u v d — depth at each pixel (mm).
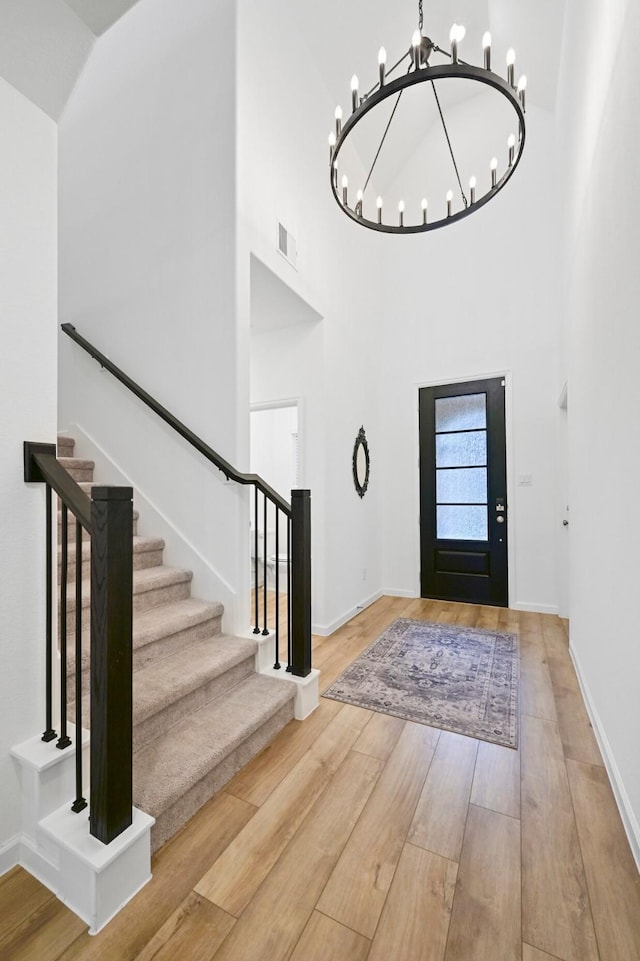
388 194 4781
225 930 1107
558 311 3689
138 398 2781
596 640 2045
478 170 4359
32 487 1376
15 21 1268
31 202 1377
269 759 1817
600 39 1910
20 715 1332
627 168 1481
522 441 4062
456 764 1792
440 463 4469
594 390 2070
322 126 3432
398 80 1659
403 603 4324
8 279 1318
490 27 3459
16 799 1299
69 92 1496
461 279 4395
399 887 1229
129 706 1197
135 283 2801
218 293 2469
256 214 2590
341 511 3734
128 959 1038
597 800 1584
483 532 4250
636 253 1388
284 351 3629
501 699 2334
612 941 1085
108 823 1140
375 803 1565
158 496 2699
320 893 1213
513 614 3902
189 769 1480
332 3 3012
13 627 1318
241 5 2477
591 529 2180
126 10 1255
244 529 2436
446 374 4434
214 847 1365
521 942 1083
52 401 1429
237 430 2410
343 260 3848
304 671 2186
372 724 2090
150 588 2266
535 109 4051
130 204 2832
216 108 2484
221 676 2006
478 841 1396
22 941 1072
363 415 4250
